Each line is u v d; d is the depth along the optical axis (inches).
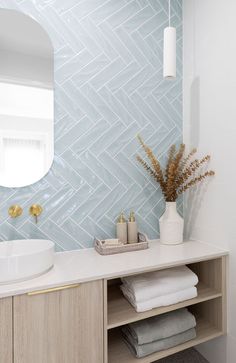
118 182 64.3
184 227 72.3
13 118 54.7
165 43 53.9
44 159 56.9
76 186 59.9
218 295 58.2
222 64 59.7
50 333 41.3
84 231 60.8
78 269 47.4
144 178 67.5
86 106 60.6
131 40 65.6
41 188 56.7
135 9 66.2
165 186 64.8
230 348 58.1
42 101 56.7
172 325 54.7
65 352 42.4
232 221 57.7
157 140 69.3
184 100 72.0
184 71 71.8
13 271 40.6
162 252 57.8
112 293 59.9
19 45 55.3
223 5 59.2
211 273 61.6
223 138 59.7
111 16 63.2
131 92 65.6
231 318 57.9
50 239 57.6
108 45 62.9
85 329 43.9
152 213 68.9
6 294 37.9
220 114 60.4
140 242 61.5
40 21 56.7
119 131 64.3
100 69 62.0
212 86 62.6
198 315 66.2
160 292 52.1
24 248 51.8
